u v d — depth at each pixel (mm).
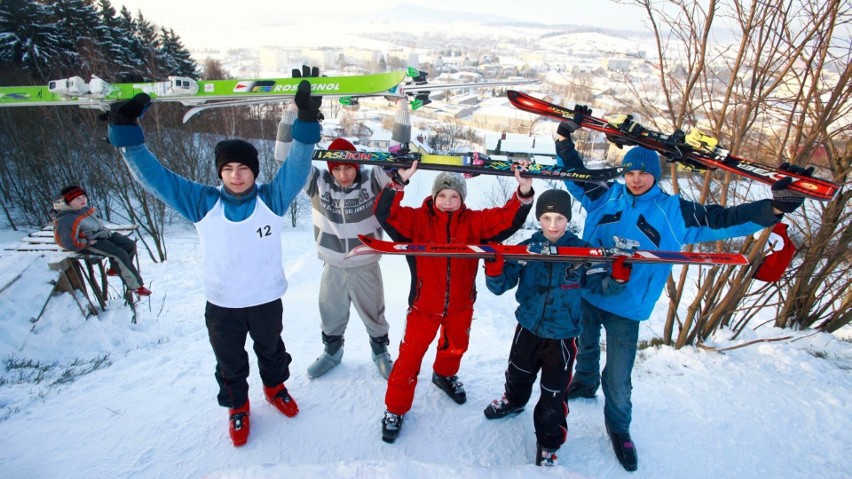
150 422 2338
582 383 2750
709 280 3291
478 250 2139
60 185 14789
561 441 2193
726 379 2990
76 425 2305
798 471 2232
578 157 2729
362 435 2336
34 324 4352
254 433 2291
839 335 4156
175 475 2018
